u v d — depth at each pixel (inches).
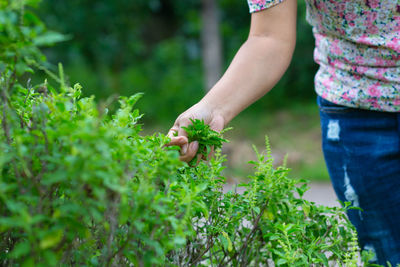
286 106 448.8
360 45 60.4
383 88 60.2
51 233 31.5
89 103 38.0
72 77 459.2
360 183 63.7
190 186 46.1
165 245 37.9
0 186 31.8
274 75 61.0
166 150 45.3
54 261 31.6
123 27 460.1
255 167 54.5
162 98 489.7
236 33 531.5
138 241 40.0
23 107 42.0
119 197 36.5
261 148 337.1
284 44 61.1
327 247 51.2
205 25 421.4
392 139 61.5
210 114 58.0
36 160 35.1
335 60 63.8
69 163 31.0
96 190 31.1
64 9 422.0
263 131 381.4
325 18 62.3
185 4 574.9
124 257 43.2
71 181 35.3
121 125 37.7
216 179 51.6
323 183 258.4
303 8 423.2
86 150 30.5
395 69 59.4
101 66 482.3
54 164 33.6
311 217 56.9
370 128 62.4
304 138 361.1
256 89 60.5
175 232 39.2
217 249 56.6
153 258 36.4
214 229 49.7
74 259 39.1
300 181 56.2
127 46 482.9
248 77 60.2
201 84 501.7
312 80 471.2
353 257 50.1
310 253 49.2
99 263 39.7
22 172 35.3
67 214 33.4
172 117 466.3
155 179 40.4
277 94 455.2
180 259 49.3
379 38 58.8
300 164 303.9
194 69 545.0
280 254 47.9
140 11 479.8
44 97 41.4
